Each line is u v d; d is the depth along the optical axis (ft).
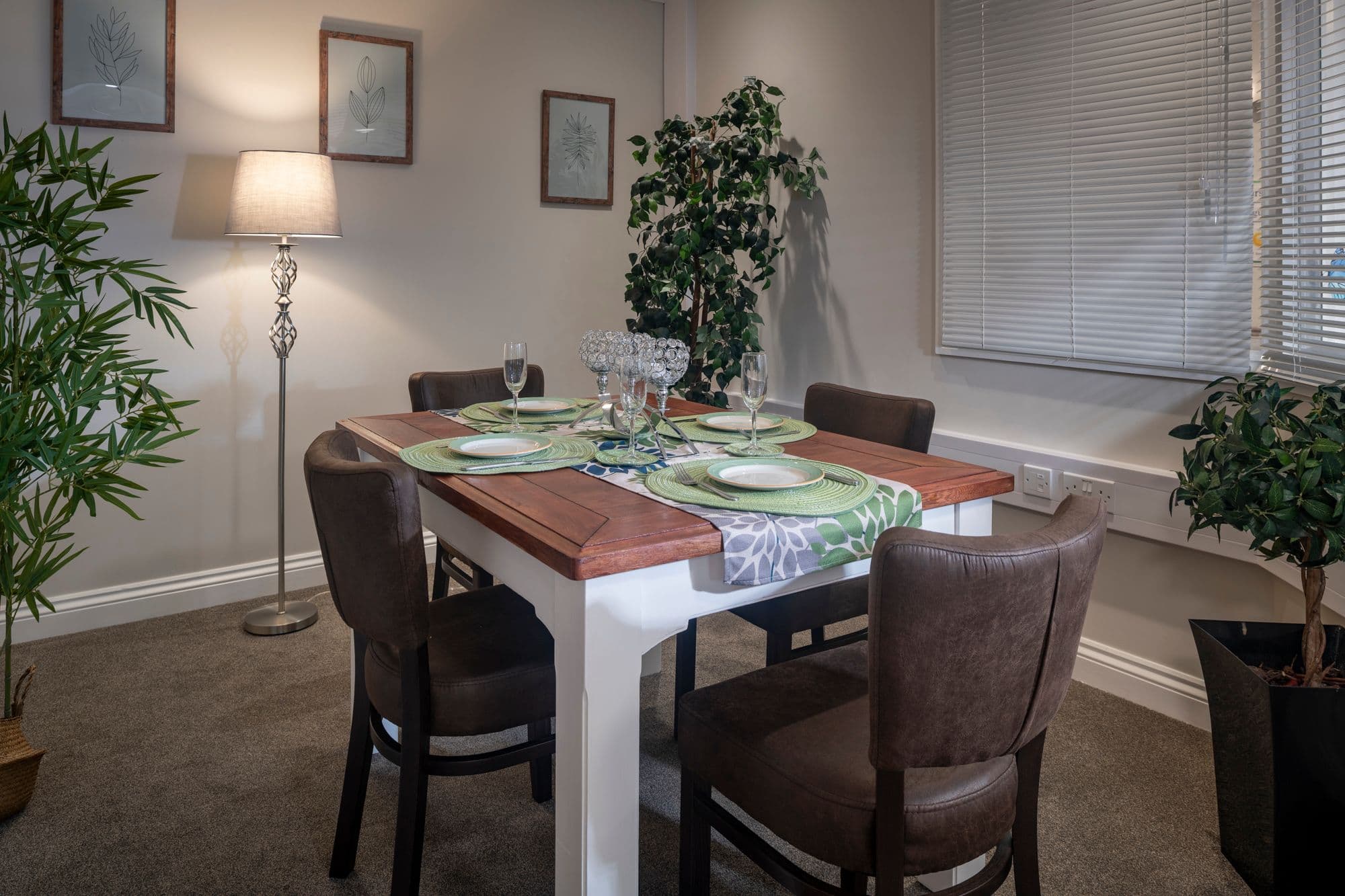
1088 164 9.18
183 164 11.07
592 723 4.87
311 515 12.42
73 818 7.15
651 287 12.51
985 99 10.09
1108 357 9.14
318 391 12.32
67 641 10.62
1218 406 8.27
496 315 13.65
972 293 10.43
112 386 7.67
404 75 12.37
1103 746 8.26
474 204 13.25
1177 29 8.36
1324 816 5.86
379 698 5.86
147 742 8.32
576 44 13.92
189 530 11.60
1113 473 9.04
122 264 7.68
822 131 12.30
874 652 3.97
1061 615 4.16
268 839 6.92
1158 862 6.60
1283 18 7.45
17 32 10.05
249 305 11.68
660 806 7.38
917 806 4.31
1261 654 6.81
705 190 12.30
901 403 7.98
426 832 7.05
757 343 12.42
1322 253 7.18
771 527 5.12
